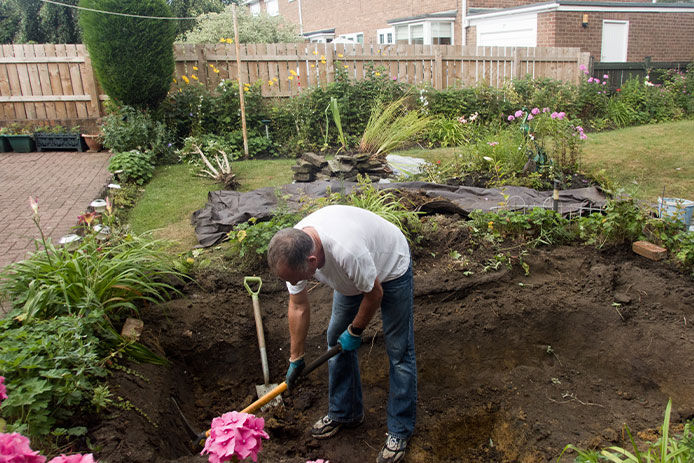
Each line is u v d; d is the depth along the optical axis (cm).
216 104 966
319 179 716
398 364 282
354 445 308
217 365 369
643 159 840
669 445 248
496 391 350
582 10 1512
